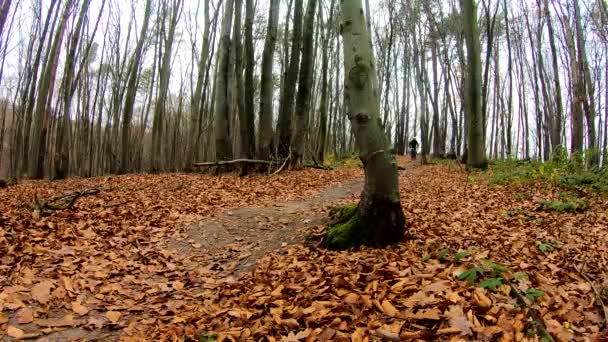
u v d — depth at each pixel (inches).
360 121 189.8
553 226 232.5
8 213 262.4
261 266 188.9
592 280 143.5
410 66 1397.6
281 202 337.4
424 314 113.3
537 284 134.2
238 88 587.8
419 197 349.4
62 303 151.1
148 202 321.1
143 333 132.6
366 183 195.0
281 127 577.0
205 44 797.2
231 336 120.5
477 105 560.4
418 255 173.2
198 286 175.2
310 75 562.6
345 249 192.2
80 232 230.7
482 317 111.6
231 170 589.3
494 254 172.7
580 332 106.7
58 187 487.5
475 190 378.0
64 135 719.1
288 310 133.3
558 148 437.1
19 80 1050.1
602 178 349.7
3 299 146.7
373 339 107.2
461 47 897.5
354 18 187.0
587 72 680.4
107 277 177.9
